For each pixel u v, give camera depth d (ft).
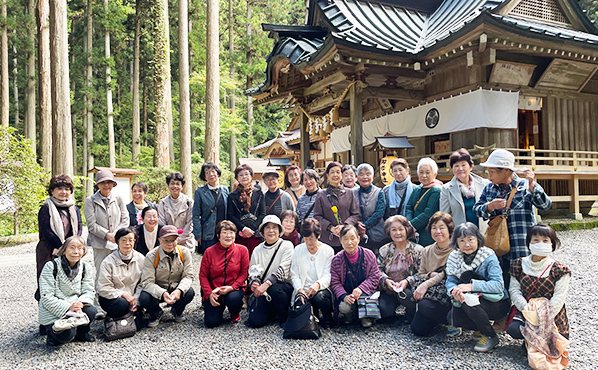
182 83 49.34
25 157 35.32
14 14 84.17
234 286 13.30
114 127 98.12
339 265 12.69
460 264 11.00
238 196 15.61
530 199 10.99
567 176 32.37
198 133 87.81
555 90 33.47
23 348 11.85
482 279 10.77
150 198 44.14
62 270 11.82
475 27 26.11
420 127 35.12
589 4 56.29
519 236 11.03
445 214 11.84
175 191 16.57
